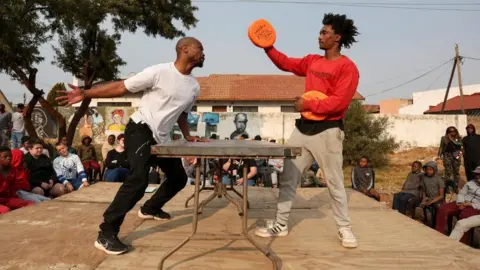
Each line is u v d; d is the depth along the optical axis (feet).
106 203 15.23
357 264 8.94
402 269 8.66
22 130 46.88
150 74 9.92
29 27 39.32
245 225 8.33
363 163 29.22
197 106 92.38
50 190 22.24
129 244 10.11
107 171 27.58
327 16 10.16
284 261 9.06
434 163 25.31
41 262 8.75
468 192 20.01
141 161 9.78
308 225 12.34
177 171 11.98
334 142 9.90
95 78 51.83
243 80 102.73
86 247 9.77
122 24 48.88
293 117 72.59
